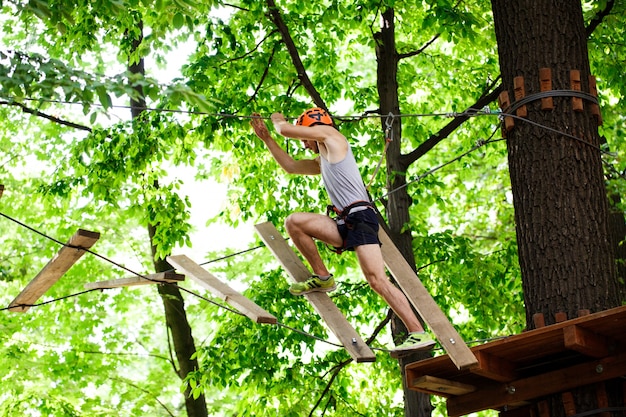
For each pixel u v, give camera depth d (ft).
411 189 40.83
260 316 22.68
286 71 38.93
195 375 36.94
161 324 49.14
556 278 25.44
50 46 42.09
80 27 38.78
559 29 27.43
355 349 21.83
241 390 38.27
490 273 38.75
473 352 22.95
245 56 38.50
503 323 39.40
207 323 50.29
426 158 49.55
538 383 23.99
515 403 24.79
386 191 39.93
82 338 43.91
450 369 24.29
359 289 39.40
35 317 44.01
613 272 25.72
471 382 25.25
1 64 22.67
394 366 40.16
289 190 41.55
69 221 45.21
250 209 44.14
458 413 25.38
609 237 26.08
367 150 39.29
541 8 27.58
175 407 48.67
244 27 38.73
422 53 42.42
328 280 23.09
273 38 39.50
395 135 36.94
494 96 36.78
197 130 38.09
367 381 40.83
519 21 27.66
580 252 25.50
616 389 23.73
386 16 38.14
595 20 34.42
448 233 39.01
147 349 47.62
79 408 43.16
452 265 39.24
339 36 39.42
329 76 41.75
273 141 24.57
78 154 38.73
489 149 44.14
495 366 23.49
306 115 23.03
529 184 26.48
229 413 47.42
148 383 45.91
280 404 37.45
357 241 21.81
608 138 37.93
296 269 23.95
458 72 42.88
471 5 40.11
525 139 26.81
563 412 23.98
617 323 21.63
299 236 22.53
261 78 38.47
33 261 46.16
